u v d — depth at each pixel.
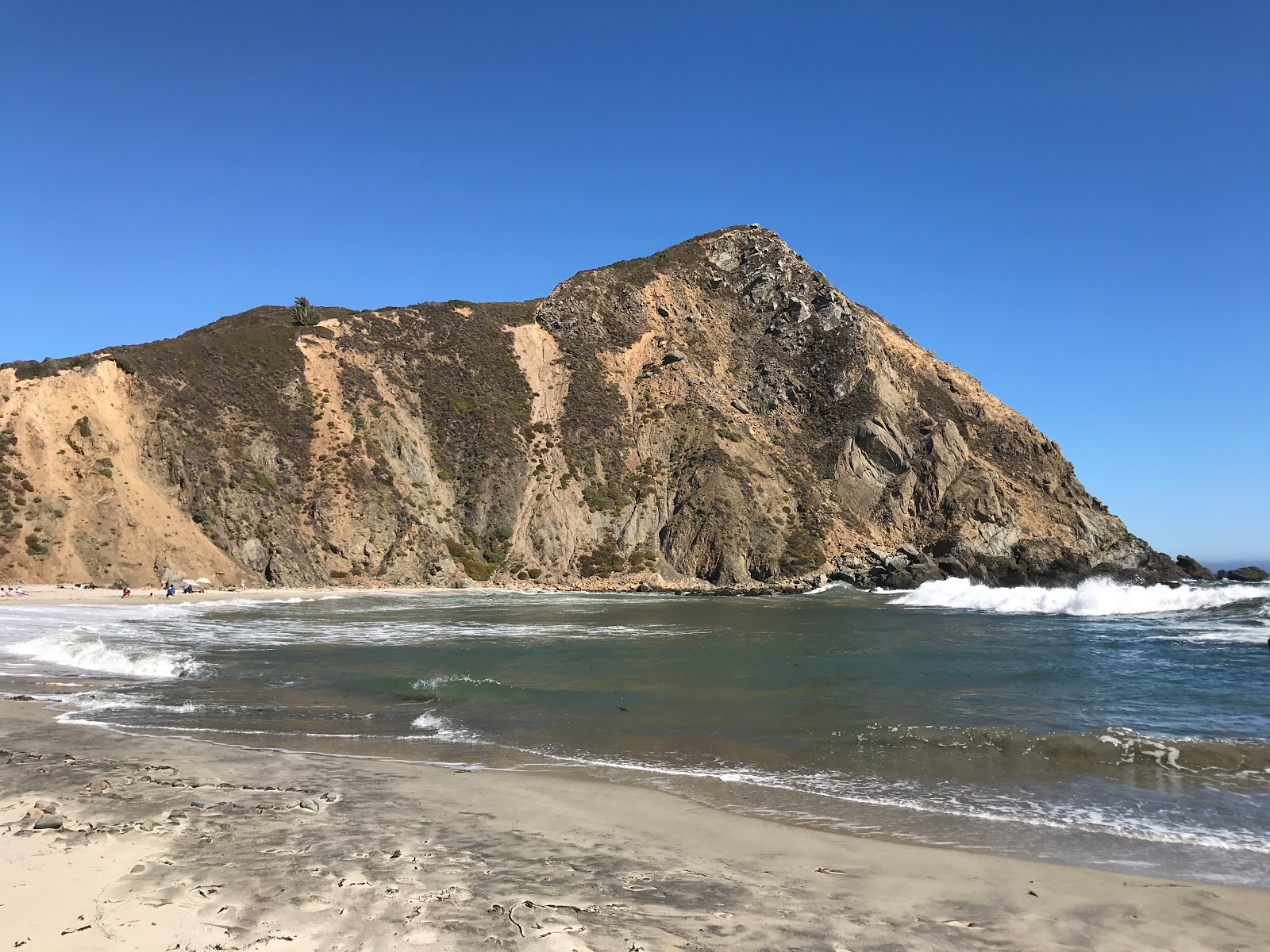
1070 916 6.12
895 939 5.62
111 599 42.47
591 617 38.91
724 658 22.33
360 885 6.15
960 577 64.88
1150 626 33.19
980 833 8.32
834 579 65.31
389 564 61.16
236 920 5.38
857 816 8.84
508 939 5.26
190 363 64.81
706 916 5.91
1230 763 11.02
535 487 70.12
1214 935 5.85
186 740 12.13
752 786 9.98
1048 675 19.27
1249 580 67.69
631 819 8.52
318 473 63.56
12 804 8.12
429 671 19.67
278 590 51.69
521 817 8.41
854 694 16.61
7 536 46.75
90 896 5.70
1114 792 9.81
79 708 14.83
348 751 11.77
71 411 54.44
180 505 55.44
